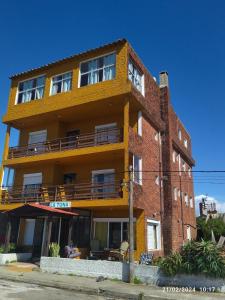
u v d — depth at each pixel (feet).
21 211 60.75
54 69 75.10
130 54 66.54
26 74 79.46
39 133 78.95
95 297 38.24
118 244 63.62
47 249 56.70
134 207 59.31
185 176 101.71
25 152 76.13
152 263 52.08
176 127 93.40
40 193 70.23
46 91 74.13
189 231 97.76
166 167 78.89
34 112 73.41
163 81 85.87
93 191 68.23
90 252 62.13
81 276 50.19
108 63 67.21
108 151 61.62
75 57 71.72
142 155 67.15
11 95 80.38
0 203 72.38
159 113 82.12
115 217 65.46
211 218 136.77
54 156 68.03
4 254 61.00
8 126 78.69
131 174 54.19
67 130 77.36
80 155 64.95
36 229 70.08
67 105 68.59
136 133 65.21
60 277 48.62
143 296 37.88
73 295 38.45
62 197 66.39
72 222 63.93
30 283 45.32
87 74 69.67
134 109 69.31
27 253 66.39
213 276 40.83
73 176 73.05
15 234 73.61
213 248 42.29
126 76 63.00
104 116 72.84
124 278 47.19
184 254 43.68
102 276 48.78
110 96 63.16
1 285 42.57
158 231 71.00
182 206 90.94
